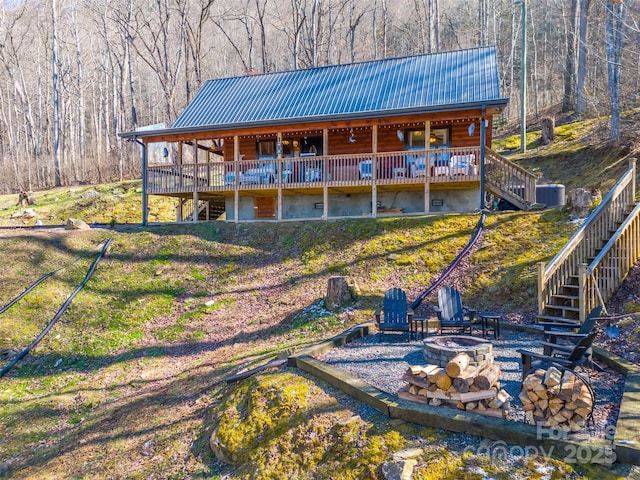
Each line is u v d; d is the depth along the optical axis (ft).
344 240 48.57
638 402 17.57
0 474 25.48
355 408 20.25
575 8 101.45
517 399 19.61
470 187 55.62
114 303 43.19
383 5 137.80
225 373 29.32
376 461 16.56
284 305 39.86
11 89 167.22
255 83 75.36
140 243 53.26
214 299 43.01
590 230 33.76
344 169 58.54
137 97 180.75
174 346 37.04
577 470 14.40
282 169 60.49
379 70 69.21
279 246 50.52
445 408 18.13
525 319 31.96
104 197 91.50
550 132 81.66
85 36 162.40
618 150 62.39
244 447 20.77
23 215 83.35
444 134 61.67
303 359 26.08
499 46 161.07
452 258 41.65
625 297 29.94
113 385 32.65
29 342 38.34
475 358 20.10
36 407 30.89
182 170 62.59
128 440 25.43
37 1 151.94
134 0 122.21
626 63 72.38
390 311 30.76
